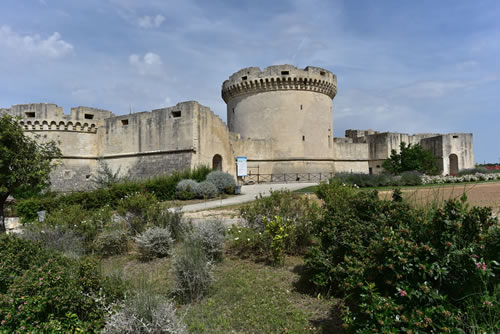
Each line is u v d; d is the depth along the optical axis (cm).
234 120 3978
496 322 291
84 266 469
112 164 2975
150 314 402
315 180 3581
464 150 4316
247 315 491
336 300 509
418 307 311
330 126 3941
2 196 1405
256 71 3709
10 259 511
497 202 1166
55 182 2842
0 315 377
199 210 1532
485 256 324
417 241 368
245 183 3456
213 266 634
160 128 2720
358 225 502
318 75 3731
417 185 2506
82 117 3058
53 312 405
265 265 709
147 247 809
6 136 1311
